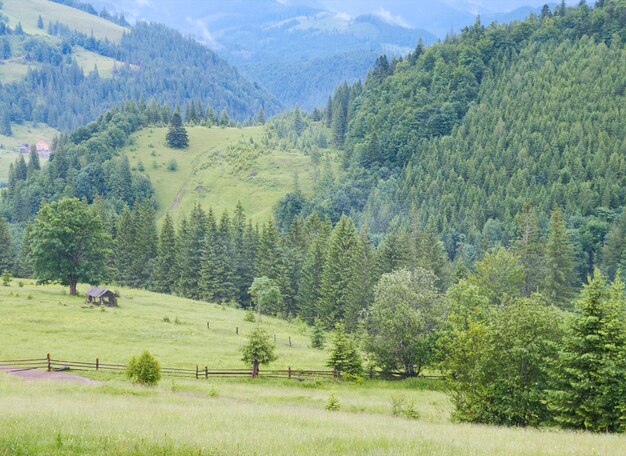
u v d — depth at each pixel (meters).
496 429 29.25
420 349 60.22
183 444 18.00
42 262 99.56
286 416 30.08
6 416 22.80
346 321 107.50
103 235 102.19
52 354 57.66
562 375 31.67
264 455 17.34
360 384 57.44
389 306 63.16
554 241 112.31
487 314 41.16
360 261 108.94
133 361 45.84
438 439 22.94
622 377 30.17
